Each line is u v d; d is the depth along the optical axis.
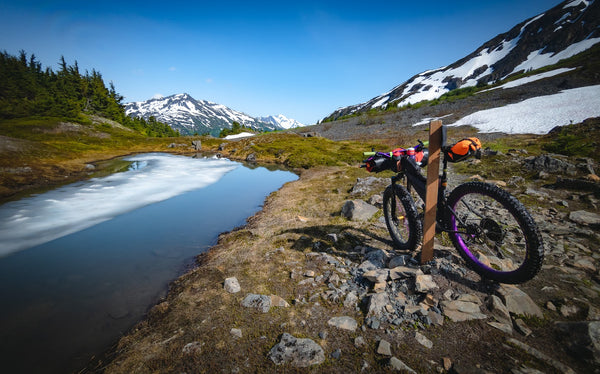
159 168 26.02
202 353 2.81
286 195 11.77
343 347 2.75
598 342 2.35
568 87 46.16
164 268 5.80
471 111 47.50
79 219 10.48
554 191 7.71
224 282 4.21
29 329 3.96
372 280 3.80
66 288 5.21
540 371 2.22
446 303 3.13
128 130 91.62
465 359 2.45
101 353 3.36
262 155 32.94
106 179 19.94
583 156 11.85
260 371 2.53
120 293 4.88
